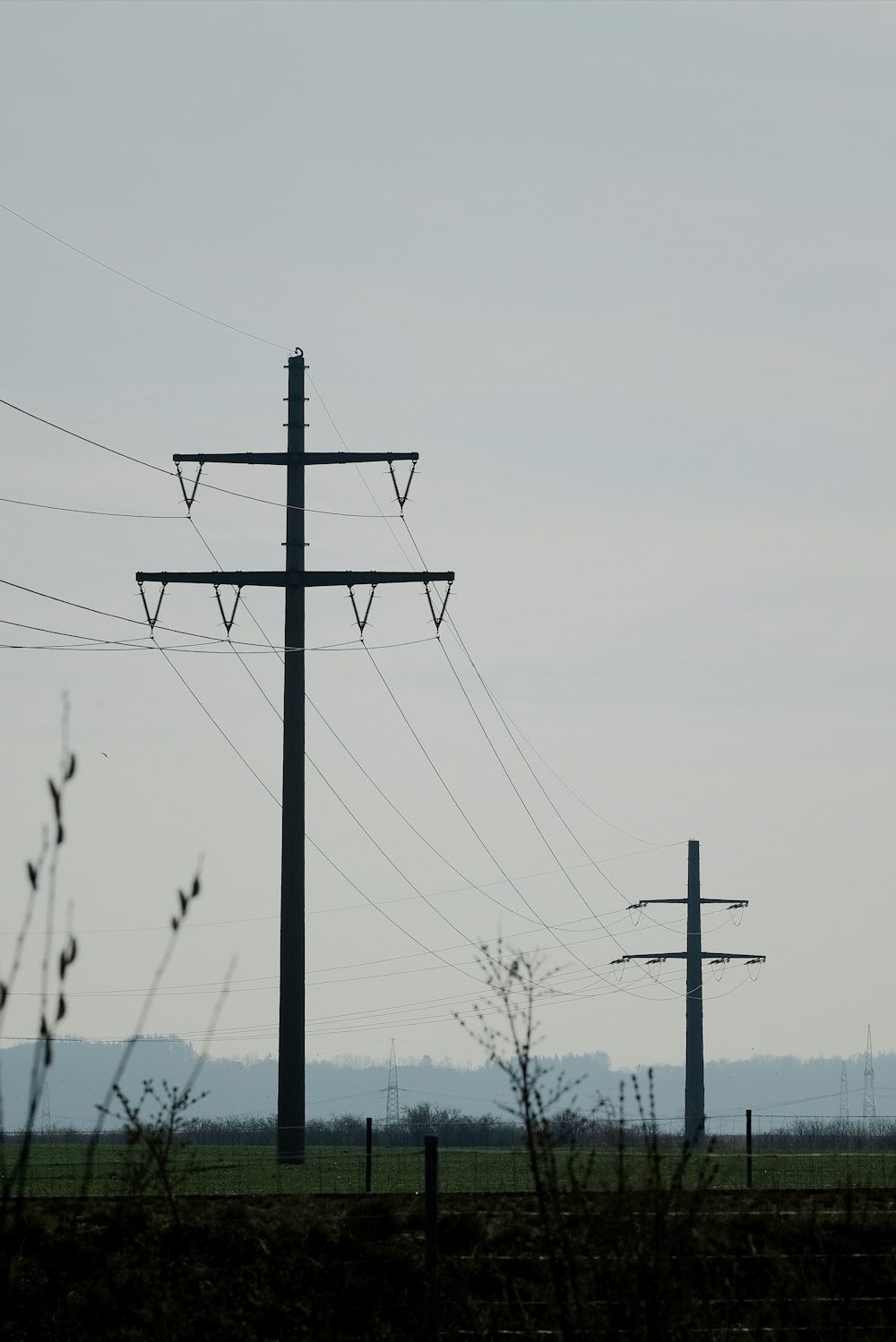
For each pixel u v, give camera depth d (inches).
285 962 5728.3
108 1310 2156.7
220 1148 6318.9
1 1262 1200.2
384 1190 4013.3
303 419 6304.1
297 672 5969.5
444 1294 2458.2
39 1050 952.9
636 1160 4013.3
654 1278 1690.5
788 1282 2255.2
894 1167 5123.0
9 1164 4483.3
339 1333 2223.2
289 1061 5654.5
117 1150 5467.5
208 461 6210.6
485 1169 4918.8
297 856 5812.0
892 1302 2568.9
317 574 6127.0
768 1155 5846.5
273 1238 2674.7
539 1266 2536.9
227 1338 2049.7
